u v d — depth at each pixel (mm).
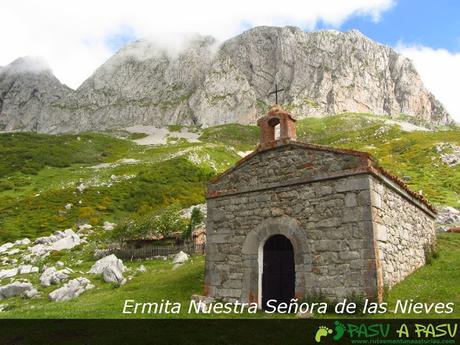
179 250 31609
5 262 31188
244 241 14359
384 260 12086
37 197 55719
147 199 58344
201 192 65250
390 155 88250
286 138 14133
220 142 149875
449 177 59844
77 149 100938
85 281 21078
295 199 13445
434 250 17906
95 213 50438
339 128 169000
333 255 12141
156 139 154875
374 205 12047
